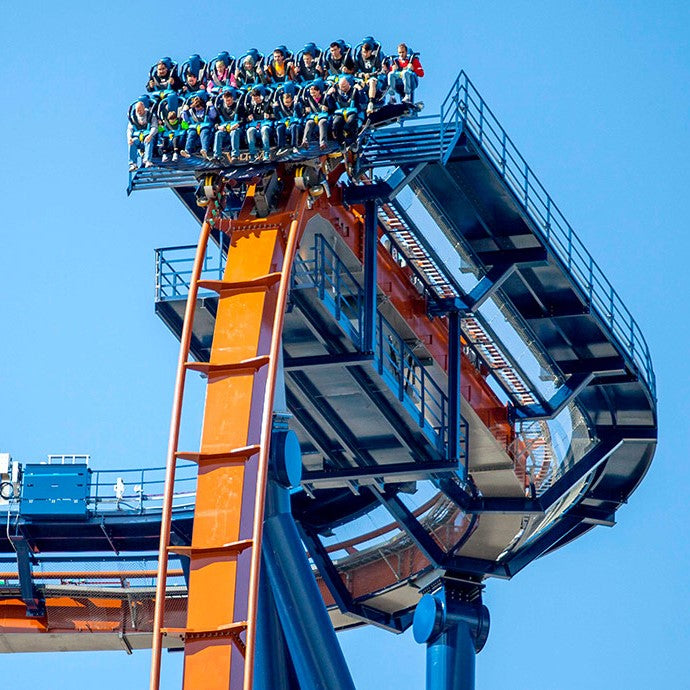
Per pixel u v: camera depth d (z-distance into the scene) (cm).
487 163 8456
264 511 7738
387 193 8406
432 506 10419
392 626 10831
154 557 10588
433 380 9044
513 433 9556
